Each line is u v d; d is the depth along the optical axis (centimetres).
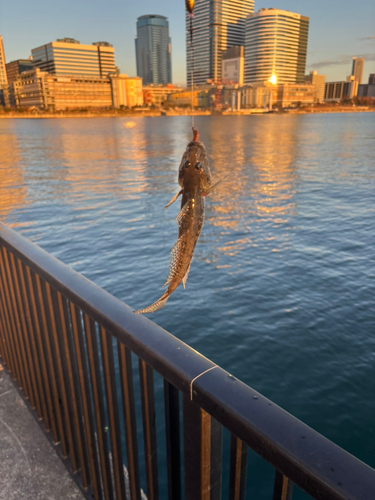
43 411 271
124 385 161
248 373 841
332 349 915
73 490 241
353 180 3456
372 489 75
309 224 2073
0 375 341
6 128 13500
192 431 120
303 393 770
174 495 159
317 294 1212
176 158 5294
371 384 785
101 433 200
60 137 9206
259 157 5225
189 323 1058
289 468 86
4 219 2248
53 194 2977
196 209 76
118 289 1310
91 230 2008
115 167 4481
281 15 17825
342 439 652
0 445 275
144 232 1958
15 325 287
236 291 1248
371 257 1534
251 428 95
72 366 213
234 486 115
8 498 238
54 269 197
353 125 13625
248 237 1861
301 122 16088
